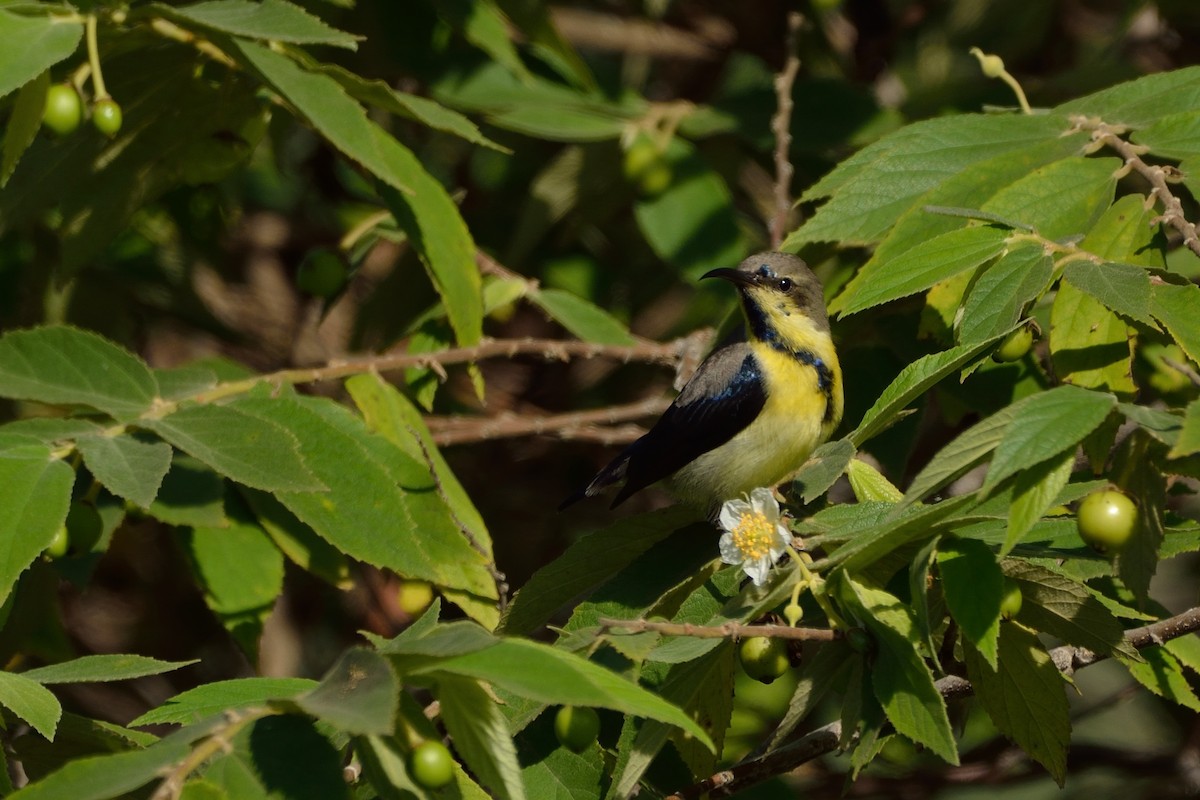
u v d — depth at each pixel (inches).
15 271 540.4
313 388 582.2
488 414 605.6
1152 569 245.3
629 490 435.8
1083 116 358.9
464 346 417.1
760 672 276.4
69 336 340.8
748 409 415.2
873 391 426.6
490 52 458.6
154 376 353.7
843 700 254.5
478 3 457.1
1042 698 269.7
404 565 331.9
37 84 343.3
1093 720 656.4
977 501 221.5
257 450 317.4
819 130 504.1
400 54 493.4
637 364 606.2
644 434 456.1
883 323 412.5
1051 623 266.4
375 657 206.8
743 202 582.9
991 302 284.0
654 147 486.9
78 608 595.2
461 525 378.9
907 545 256.5
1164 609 327.3
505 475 608.1
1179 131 337.4
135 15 352.5
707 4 612.1
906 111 519.8
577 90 505.0
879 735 277.4
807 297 420.2
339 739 261.4
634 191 506.6
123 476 304.0
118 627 596.4
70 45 331.9
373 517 334.0
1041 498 221.8
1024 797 614.2
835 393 419.8
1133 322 302.8
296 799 213.2
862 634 251.4
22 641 390.3
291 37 340.2
